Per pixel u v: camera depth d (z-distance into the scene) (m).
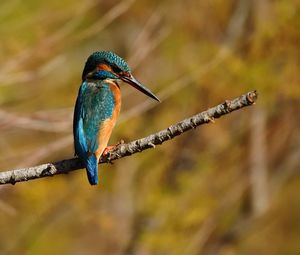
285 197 18.06
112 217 15.79
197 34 15.11
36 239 16.22
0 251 16.12
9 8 13.77
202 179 15.20
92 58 10.27
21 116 12.42
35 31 13.76
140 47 13.47
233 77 13.93
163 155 15.29
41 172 8.66
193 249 15.34
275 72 14.05
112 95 9.72
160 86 15.23
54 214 15.98
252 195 16.36
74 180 15.42
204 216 14.92
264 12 14.50
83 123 9.34
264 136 15.52
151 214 15.20
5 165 13.45
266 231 17.91
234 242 16.67
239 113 15.45
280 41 13.75
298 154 16.45
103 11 16.14
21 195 14.77
